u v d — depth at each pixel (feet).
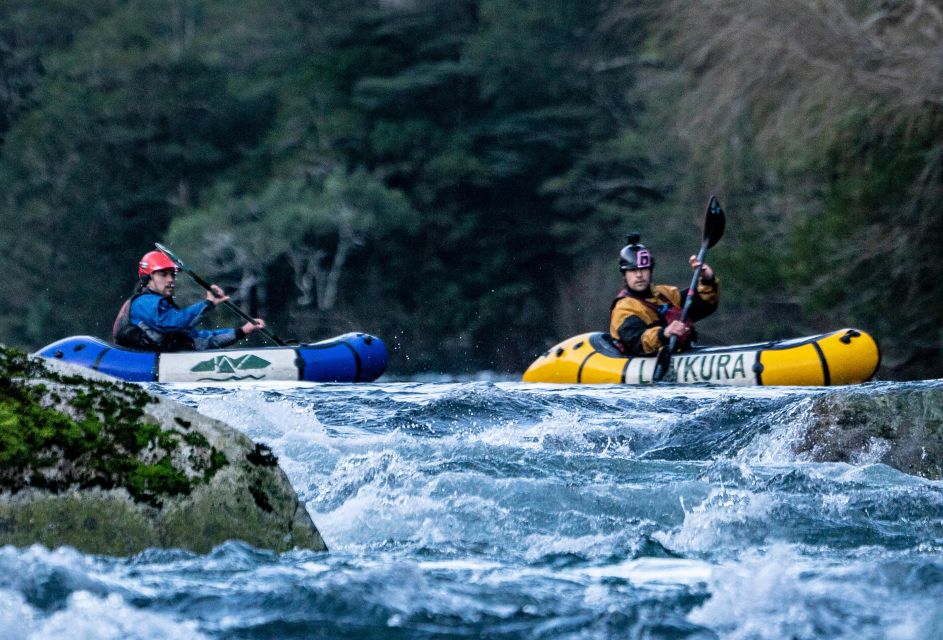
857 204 185.57
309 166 406.00
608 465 53.21
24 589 30.68
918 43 177.37
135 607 30.63
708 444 63.77
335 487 48.85
